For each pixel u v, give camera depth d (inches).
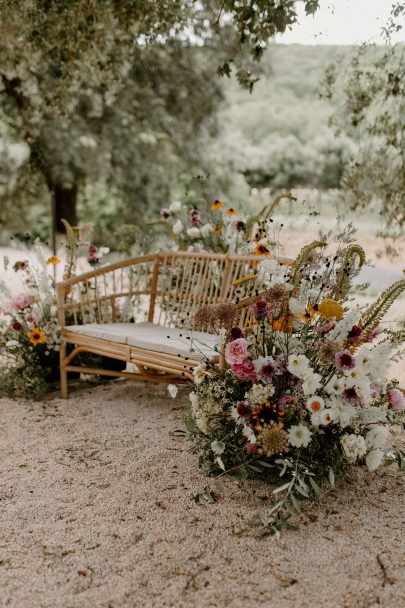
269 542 84.3
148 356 129.3
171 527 88.4
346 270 106.0
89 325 150.6
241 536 85.8
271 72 394.6
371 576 76.4
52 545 83.5
